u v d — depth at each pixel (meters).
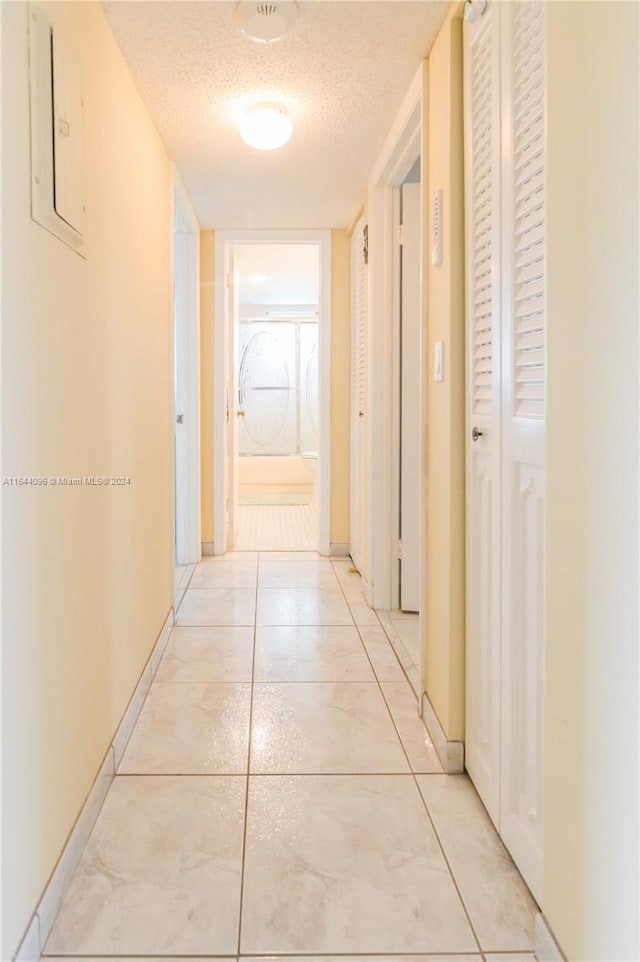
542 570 1.22
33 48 1.09
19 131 1.04
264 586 3.46
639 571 0.81
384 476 3.04
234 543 4.43
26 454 1.07
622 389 0.84
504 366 1.38
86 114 1.44
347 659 2.47
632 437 0.82
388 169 2.68
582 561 0.96
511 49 1.29
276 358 7.49
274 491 7.22
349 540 4.13
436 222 1.84
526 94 1.23
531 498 1.26
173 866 1.35
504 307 1.37
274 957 1.13
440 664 1.82
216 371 4.07
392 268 2.96
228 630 2.79
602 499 0.90
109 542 1.66
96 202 1.53
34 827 1.11
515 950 1.15
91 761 1.47
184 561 3.94
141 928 1.19
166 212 2.69
